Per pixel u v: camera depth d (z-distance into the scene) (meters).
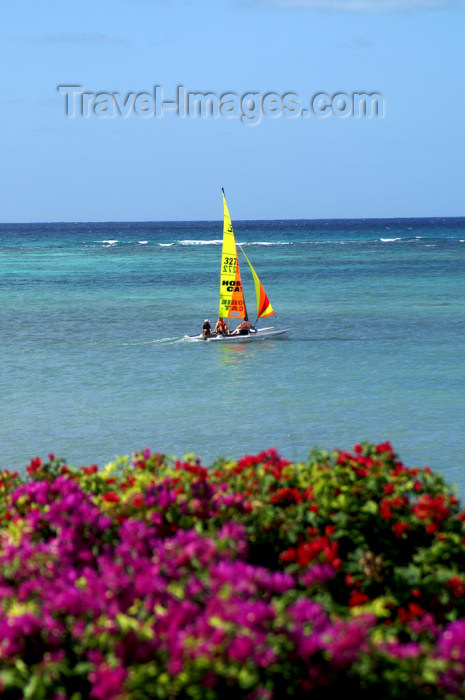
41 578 25.52
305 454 76.00
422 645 23.22
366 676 22.05
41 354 145.12
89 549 27.84
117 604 22.86
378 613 25.83
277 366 132.50
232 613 21.19
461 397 102.38
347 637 21.14
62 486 32.69
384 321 194.88
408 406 97.69
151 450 78.31
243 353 148.38
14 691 23.25
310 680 21.06
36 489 33.00
